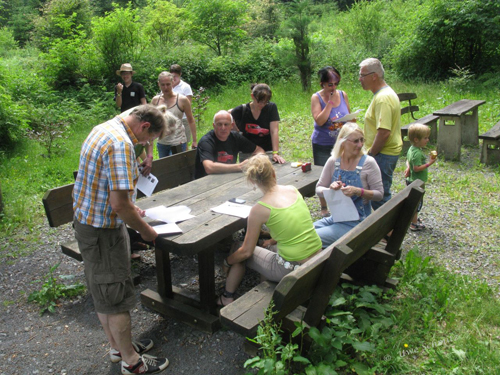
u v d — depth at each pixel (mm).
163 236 2809
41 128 8617
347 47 16469
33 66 13578
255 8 22078
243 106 4707
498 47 13109
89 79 13133
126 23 13164
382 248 3559
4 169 6797
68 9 18438
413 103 10805
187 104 5527
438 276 3686
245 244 2916
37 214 5285
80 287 3682
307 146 7996
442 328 3045
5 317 3373
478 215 5086
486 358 2705
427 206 5406
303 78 13391
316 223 3691
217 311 3219
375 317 3062
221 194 3615
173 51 14930
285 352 2379
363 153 3518
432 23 13500
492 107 9891
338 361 2537
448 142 7203
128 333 2643
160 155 5672
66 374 2789
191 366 2822
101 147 2316
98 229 2428
